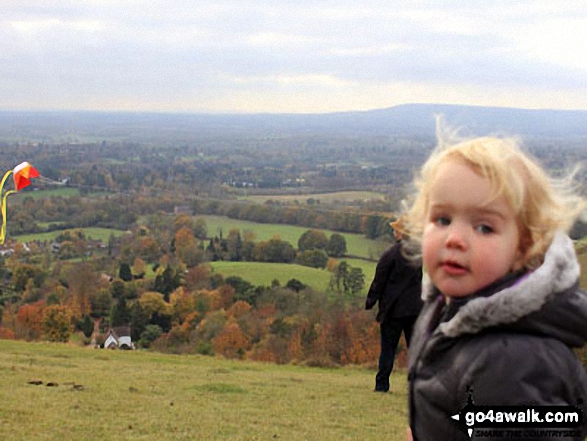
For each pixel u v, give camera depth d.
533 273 2.25
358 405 10.38
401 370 15.54
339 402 10.55
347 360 23.23
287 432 8.57
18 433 7.89
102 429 8.25
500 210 2.32
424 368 2.50
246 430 8.55
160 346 41.69
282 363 16.88
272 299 49.75
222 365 15.63
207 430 8.47
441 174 2.40
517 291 2.22
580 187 2.40
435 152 2.52
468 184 2.33
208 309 51.69
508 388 2.24
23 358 14.45
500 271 2.34
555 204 2.34
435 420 2.45
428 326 2.66
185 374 12.94
